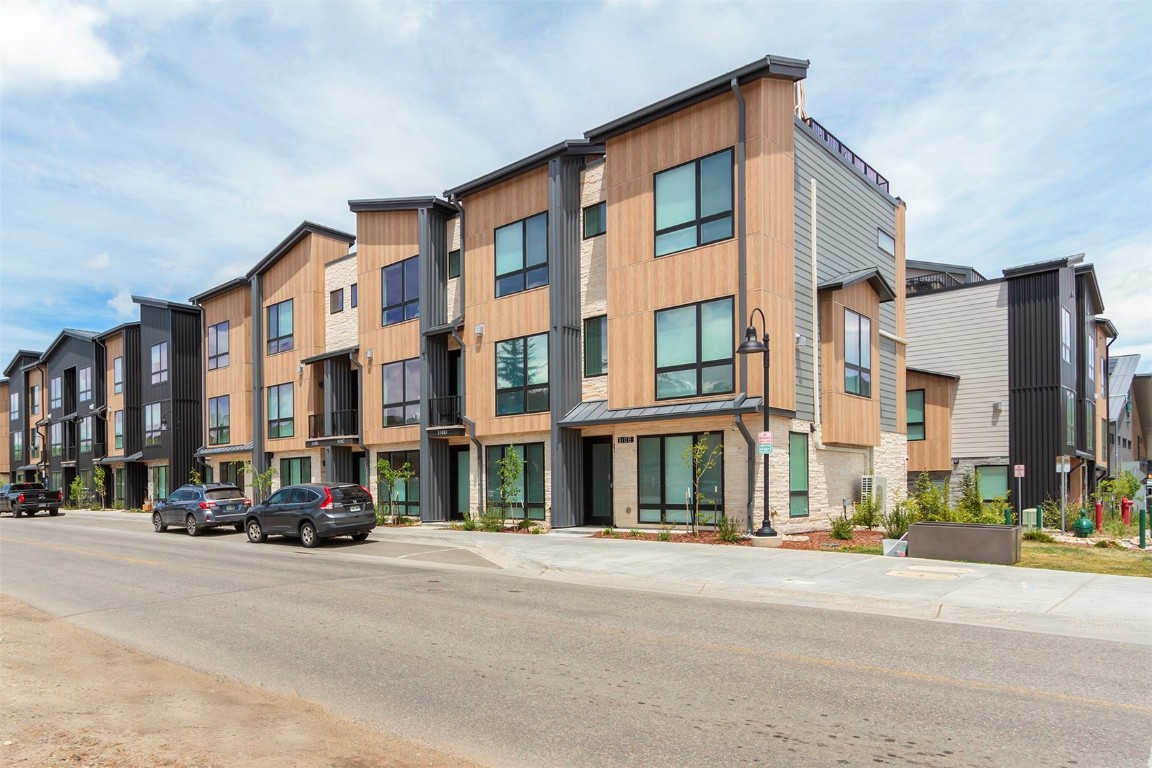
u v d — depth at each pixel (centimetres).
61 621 1013
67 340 5147
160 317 4038
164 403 3950
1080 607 951
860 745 515
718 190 1850
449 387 2627
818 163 2092
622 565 1399
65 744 528
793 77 1819
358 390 2842
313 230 3138
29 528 2950
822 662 730
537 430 2186
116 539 2358
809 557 1433
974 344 2883
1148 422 5209
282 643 848
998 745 513
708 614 983
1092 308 3412
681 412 1819
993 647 788
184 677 714
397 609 1043
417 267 2642
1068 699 610
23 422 5853
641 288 1981
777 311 1812
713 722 563
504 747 518
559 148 2159
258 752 511
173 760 497
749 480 1752
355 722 575
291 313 3253
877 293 2269
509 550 1675
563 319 2148
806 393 1947
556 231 2153
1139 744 513
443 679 688
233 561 1675
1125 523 2294
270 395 3347
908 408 3011
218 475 3703
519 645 815
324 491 2003
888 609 1020
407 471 2548
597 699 621
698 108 1895
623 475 2019
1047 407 2705
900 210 2638
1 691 667
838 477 2114
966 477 2627
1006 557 1338
